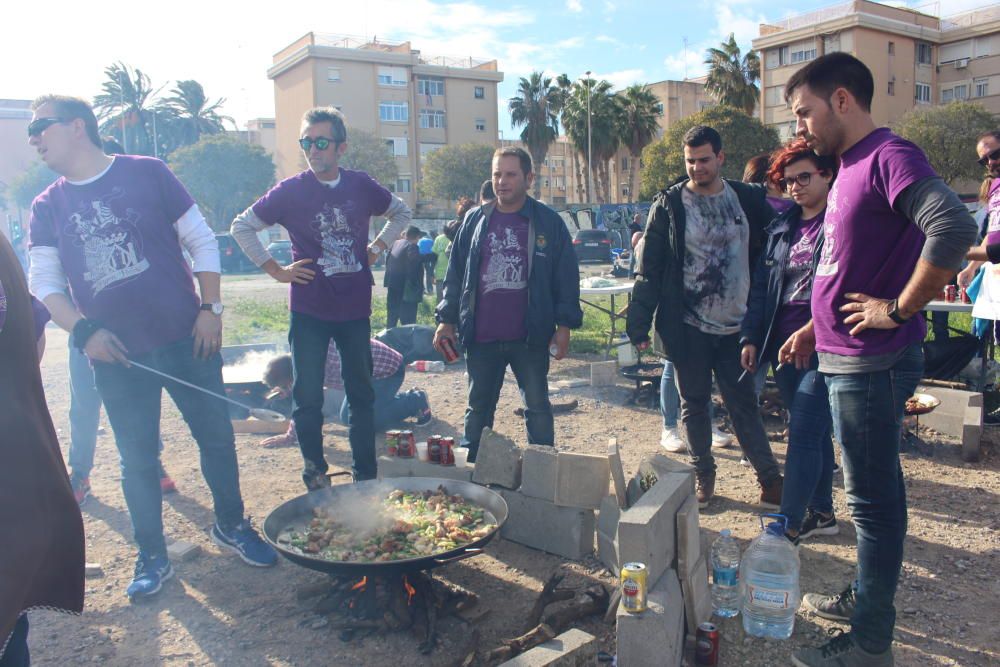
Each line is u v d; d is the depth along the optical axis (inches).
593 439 230.2
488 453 158.2
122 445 134.6
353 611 122.3
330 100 2292.1
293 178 163.2
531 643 106.8
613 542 136.1
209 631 121.0
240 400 257.4
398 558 113.7
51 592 69.7
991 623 117.7
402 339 357.7
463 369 342.6
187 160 2055.9
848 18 1966.0
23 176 1256.2
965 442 199.3
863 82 96.6
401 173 2396.7
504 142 2851.9
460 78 2474.2
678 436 217.8
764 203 166.1
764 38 2103.8
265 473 200.8
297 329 165.5
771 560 116.3
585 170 2252.7
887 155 91.7
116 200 129.7
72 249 130.0
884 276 96.5
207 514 172.4
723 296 162.1
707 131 157.8
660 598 101.5
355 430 172.2
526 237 166.4
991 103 2062.0
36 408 69.1
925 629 116.3
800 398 130.1
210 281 138.0
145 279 131.9
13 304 67.3
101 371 132.8
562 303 166.2
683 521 115.7
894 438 97.7
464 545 113.3
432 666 108.9
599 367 302.8
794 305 144.3
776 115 2118.6
